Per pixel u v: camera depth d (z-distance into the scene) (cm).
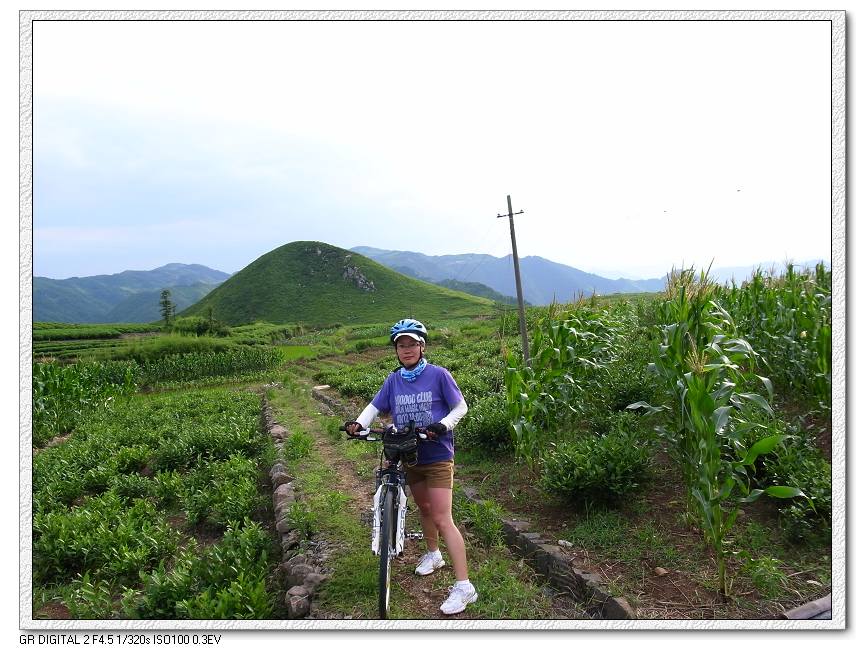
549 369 657
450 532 354
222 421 976
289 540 472
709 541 405
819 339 591
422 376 367
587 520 464
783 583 354
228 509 574
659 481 530
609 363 788
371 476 659
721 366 366
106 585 477
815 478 423
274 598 390
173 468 816
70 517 577
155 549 512
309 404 1248
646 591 363
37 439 1123
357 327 6756
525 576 405
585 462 485
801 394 666
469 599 353
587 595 371
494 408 730
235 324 10431
